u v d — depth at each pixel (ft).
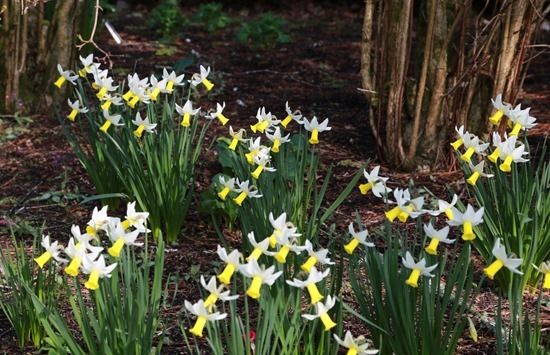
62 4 13.96
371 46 12.76
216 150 12.12
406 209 7.59
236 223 10.72
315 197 9.05
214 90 15.79
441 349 7.68
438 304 7.66
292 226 7.53
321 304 7.17
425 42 11.73
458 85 11.49
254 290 7.06
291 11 25.62
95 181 10.89
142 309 7.55
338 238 10.07
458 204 9.25
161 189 10.14
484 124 11.73
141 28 21.67
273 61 18.61
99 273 7.32
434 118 11.81
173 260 10.00
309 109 15.07
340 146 13.11
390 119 11.94
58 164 12.19
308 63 18.57
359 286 7.98
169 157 10.12
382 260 8.09
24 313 8.50
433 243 7.40
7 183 11.78
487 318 8.95
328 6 25.91
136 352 7.54
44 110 14.24
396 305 7.74
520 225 9.07
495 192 9.28
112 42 19.67
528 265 9.12
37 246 10.19
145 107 13.60
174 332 8.79
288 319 7.79
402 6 11.55
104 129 10.04
